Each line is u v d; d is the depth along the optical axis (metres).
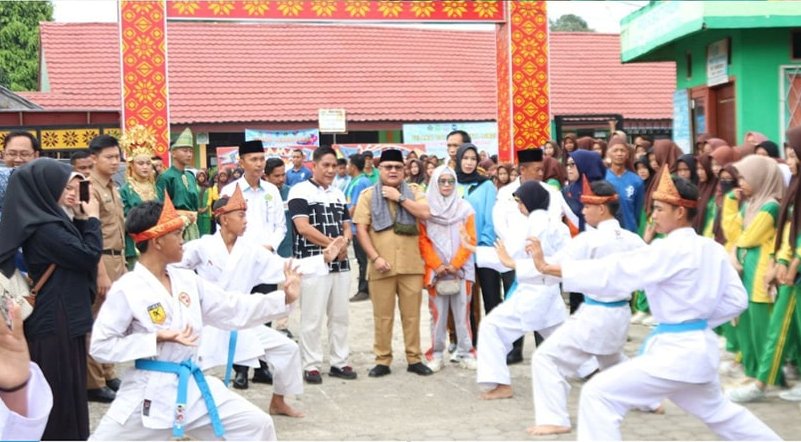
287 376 6.81
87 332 5.58
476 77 25.45
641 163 10.45
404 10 14.18
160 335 4.35
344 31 25.78
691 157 9.37
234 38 24.64
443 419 6.80
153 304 4.46
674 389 5.02
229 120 22.17
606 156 11.14
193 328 4.56
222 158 19.03
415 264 8.13
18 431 3.50
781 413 6.71
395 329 10.66
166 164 13.35
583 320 6.32
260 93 23.12
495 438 6.27
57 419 5.39
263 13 13.66
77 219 5.71
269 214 8.66
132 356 4.32
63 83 21.88
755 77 12.30
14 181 5.45
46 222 5.38
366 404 7.29
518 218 7.29
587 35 28.03
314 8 13.83
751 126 12.34
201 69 23.47
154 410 4.43
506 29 14.58
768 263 7.11
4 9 24.53
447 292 8.20
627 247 6.22
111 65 22.44
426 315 11.47
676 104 14.75
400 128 23.72
